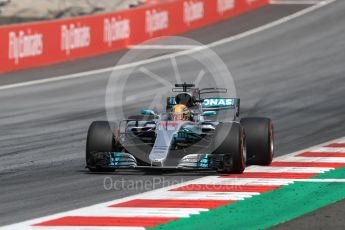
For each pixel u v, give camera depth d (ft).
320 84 293.23
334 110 239.91
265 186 127.03
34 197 120.57
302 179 134.00
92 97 273.13
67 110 244.83
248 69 332.80
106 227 98.48
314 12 471.62
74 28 369.30
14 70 339.98
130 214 106.11
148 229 97.66
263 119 148.87
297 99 262.88
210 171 141.79
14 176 141.18
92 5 453.17
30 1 441.27
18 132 202.08
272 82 299.99
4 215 107.55
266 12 483.10
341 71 320.50
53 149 175.32
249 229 98.02
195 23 447.83
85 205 113.29
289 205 112.78
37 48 351.67
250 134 146.82
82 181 133.39
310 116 229.45
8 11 435.94
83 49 375.25
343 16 453.58
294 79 305.53
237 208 110.42
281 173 139.95
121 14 396.78
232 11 477.77
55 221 102.12
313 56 357.82
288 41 398.21
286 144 183.01
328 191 123.44
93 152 138.10
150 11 413.80
